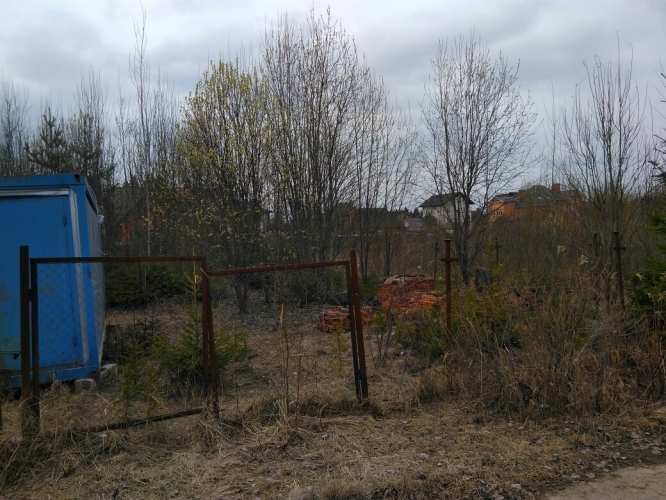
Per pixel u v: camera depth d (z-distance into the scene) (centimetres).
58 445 451
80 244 682
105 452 461
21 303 457
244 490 412
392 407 582
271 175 1377
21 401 455
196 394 593
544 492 421
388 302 892
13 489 411
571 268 701
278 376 682
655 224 820
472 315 668
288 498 396
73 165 2062
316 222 1488
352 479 426
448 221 1609
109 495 402
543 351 582
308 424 521
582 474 451
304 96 1507
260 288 1479
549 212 1625
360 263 1761
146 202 1864
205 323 516
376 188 1809
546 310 607
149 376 522
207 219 1347
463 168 1529
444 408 586
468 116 1524
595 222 1328
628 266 1044
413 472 441
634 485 431
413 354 775
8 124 2352
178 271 1420
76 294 681
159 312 1097
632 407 579
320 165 1505
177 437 493
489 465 461
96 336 693
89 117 2259
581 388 568
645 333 650
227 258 1330
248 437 496
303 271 1202
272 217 1409
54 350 670
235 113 1327
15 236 662
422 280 959
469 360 620
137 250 2070
